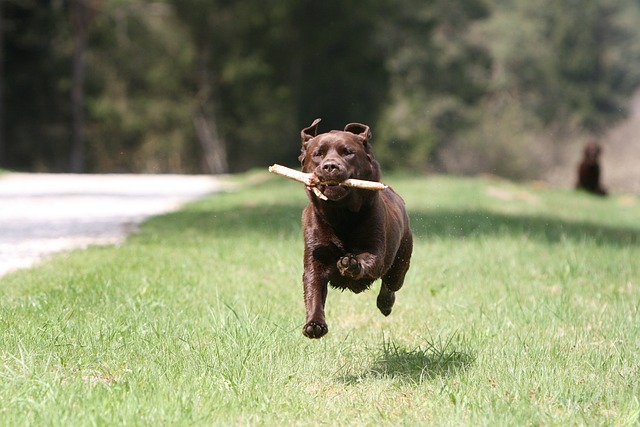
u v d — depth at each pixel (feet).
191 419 17.71
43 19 160.76
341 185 20.13
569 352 23.39
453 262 39.55
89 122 184.14
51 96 171.94
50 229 54.39
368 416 18.84
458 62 220.23
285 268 37.06
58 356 22.03
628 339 25.13
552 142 232.53
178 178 118.93
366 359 23.75
